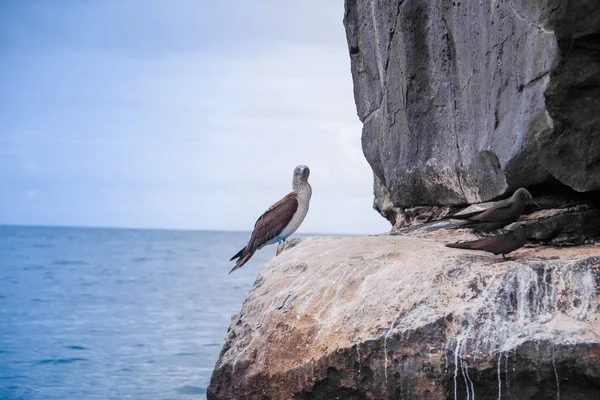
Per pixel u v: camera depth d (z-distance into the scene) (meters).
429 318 7.62
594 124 7.75
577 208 8.63
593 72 7.57
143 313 24.30
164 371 15.15
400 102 11.35
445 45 10.11
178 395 13.21
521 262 7.77
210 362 16.09
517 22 8.34
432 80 10.48
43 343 18.17
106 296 29.70
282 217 10.97
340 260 8.91
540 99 7.96
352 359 7.82
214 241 147.12
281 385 8.34
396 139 11.66
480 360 7.21
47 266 50.34
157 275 42.81
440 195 10.79
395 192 11.78
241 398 8.69
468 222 8.16
